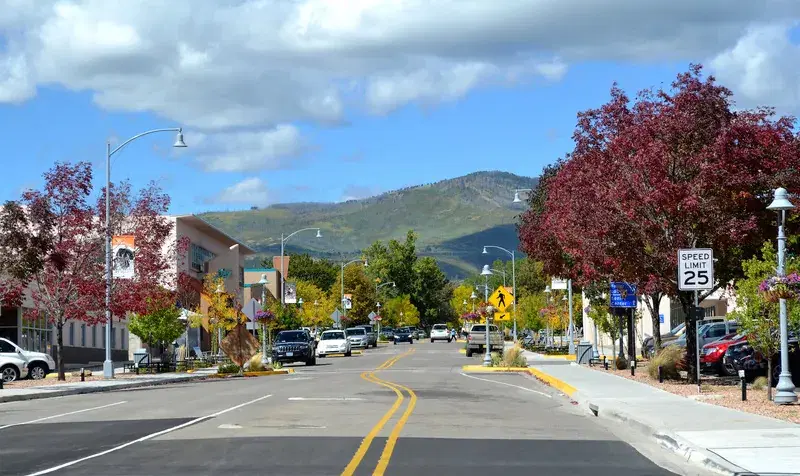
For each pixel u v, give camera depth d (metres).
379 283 176.25
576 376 34.75
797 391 25.06
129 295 41.62
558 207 36.47
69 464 14.13
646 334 63.81
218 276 59.69
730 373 31.98
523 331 117.81
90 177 41.12
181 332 49.06
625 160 28.92
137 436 17.72
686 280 24.36
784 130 28.48
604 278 36.31
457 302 181.12
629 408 21.62
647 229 28.39
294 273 153.12
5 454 15.46
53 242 40.03
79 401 28.34
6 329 50.47
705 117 28.20
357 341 90.25
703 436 16.20
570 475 12.95
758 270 22.72
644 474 13.09
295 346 56.16
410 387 32.31
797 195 27.75
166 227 44.94
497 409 23.62
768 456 13.95
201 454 14.98
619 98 33.50
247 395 28.78
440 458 14.51
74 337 60.97
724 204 27.39
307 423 19.77
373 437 17.22
